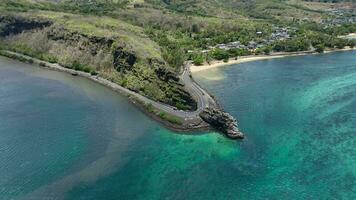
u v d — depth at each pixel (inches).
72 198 3905.0
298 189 4074.8
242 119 5743.1
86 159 4618.6
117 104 6309.1
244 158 4672.7
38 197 3909.9
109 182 4183.1
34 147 4874.5
